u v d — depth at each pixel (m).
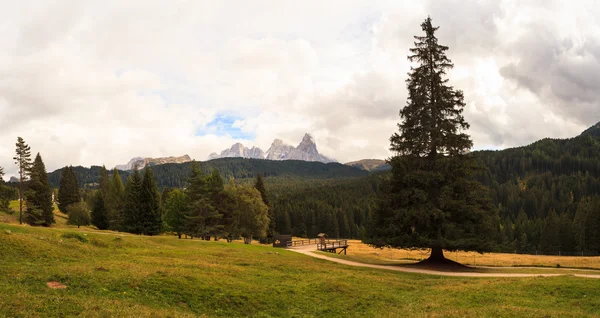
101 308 14.51
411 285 25.44
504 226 125.50
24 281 16.81
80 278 18.06
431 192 35.97
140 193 77.81
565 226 99.75
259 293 19.80
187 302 17.55
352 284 23.88
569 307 17.80
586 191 172.88
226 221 76.56
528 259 58.34
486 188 35.75
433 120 37.16
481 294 20.95
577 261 53.03
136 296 17.02
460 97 38.12
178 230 81.00
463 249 35.09
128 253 29.52
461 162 35.81
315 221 159.25
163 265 24.33
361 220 167.12
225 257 32.75
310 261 36.59
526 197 165.00
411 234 35.72
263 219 79.31
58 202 126.62
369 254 65.94
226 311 17.31
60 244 26.81
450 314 16.80
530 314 16.12
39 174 86.88
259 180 103.00
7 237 23.94
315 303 19.70
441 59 39.09
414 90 38.69
